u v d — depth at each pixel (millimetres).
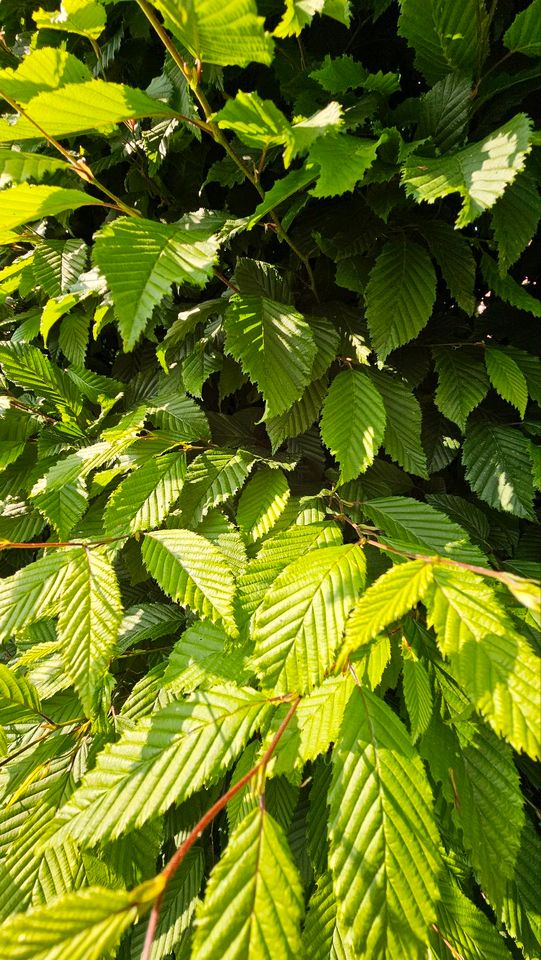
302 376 267
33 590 225
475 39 255
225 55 195
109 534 255
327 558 206
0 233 211
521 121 210
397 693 276
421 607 253
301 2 200
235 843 158
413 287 276
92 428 352
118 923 134
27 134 205
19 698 254
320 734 187
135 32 346
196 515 277
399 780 176
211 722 194
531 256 360
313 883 278
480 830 206
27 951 130
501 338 354
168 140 334
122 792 189
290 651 190
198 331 351
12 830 238
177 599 230
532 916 228
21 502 370
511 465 305
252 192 365
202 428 304
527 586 151
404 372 324
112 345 468
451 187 213
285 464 285
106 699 261
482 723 220
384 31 328
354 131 281
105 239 187
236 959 143
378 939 157
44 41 374
